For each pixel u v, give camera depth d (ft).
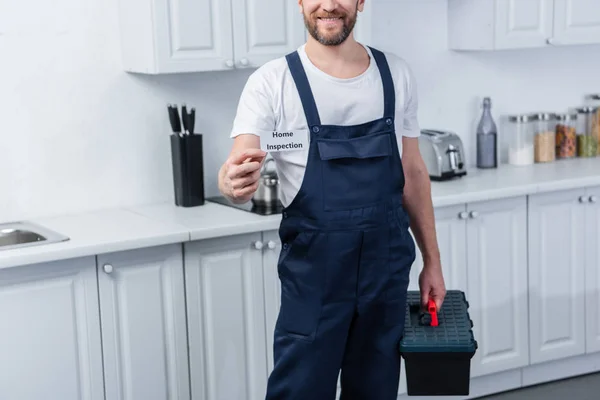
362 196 8.92
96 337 11.48
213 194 14.28
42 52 12.78
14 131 12.75
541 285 14.71
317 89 8.92
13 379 11.02
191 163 13.32
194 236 11.77
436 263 9.77
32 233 12.14
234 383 12.53
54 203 13.12
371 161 8.99
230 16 12.73
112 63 13.26
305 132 8.80
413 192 9.75
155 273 11.79
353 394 9.46
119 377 11.71
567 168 15.67
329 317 9.02
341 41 8.71
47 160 13.01
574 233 14.87
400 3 15.21
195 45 12.54
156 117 13.69
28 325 11.01
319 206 8.87
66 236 11.59
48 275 11.04
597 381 15.29
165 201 13.93
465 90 16.05
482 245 14.12
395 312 9.16
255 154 8.14
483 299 14.25
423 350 8.64
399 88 9.25
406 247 9.20
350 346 9.32
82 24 13.00
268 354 12.69
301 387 9.14
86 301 11.34
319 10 8.61
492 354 14.46
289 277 9.15
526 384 15.12
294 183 9.02
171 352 12.03
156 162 13.79
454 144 14.92
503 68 16.33
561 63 16.85
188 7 12.42
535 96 16.70
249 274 12.41
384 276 9.07
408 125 9.54
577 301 15.05
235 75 14.20
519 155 16.10
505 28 14.96
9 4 12.50
